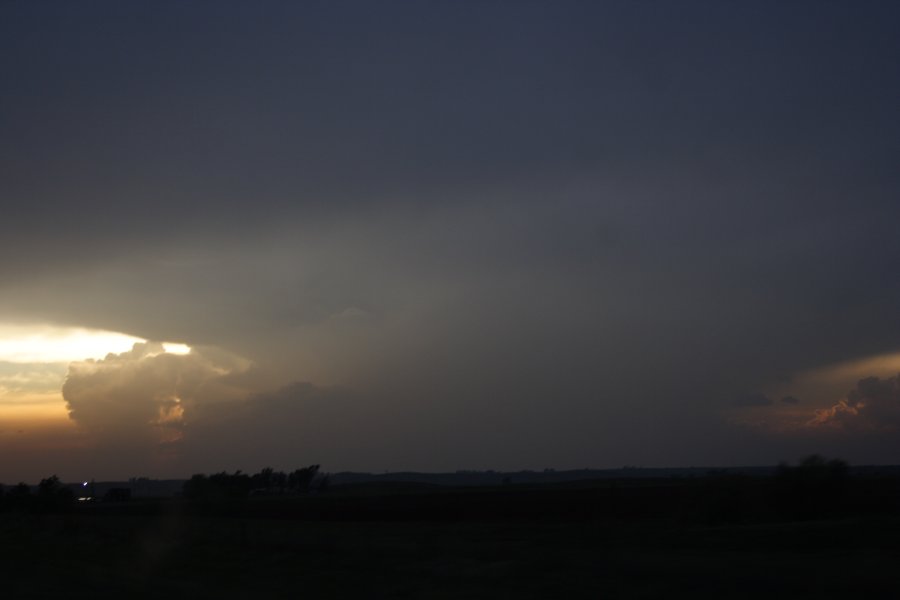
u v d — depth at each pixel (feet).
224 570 83.97
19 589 71.10
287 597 65.21
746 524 114.01
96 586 72.64
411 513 237.04
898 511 121.70
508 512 216.74
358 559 87.35
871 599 55.31
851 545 80.48
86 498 440.45
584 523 139.33
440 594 63.77
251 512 257.75
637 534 102.22
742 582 61.41
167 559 95.30
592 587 63.05
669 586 61.82
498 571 72.28
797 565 67.21
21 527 161.58
